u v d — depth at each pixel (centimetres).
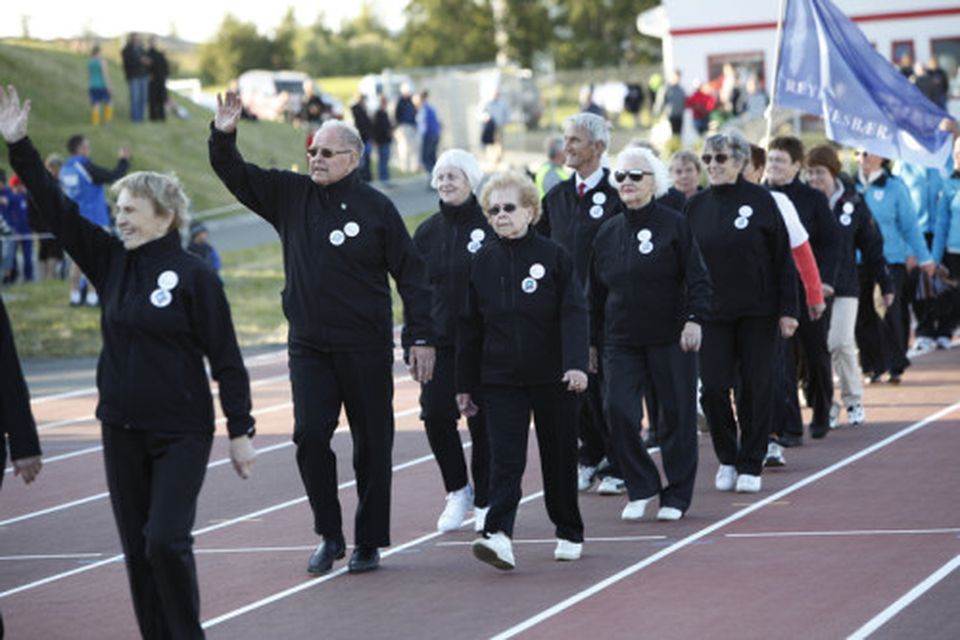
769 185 1705
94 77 5262
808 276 1570
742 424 1485
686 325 1346
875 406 1969
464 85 6169
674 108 5291
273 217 1218
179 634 940
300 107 6862
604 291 1400
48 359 2941
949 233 2352
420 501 1528
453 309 1366
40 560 1365
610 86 6375
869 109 1955
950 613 1017
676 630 1016
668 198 1506
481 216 1374
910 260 2136
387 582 1192
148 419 947
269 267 3944
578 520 1231
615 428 1379
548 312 1192
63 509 1608
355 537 1228
